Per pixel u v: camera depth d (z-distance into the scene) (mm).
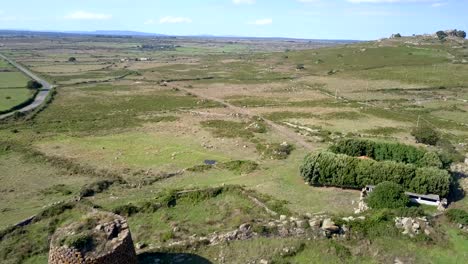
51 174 44250
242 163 46719
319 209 33344
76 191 38875
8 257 26297
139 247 26859
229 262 24938
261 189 38344
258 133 63906
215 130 66250
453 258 25016
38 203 36125
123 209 32812
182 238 28094
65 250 19828
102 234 21094
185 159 50219
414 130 60688
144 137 61531
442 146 54469
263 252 25719
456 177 40375
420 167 37062
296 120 74938
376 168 36969
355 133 64375
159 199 34688
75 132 64188
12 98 91688
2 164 47625
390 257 25188
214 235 27594
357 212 31250
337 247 25953
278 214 31922
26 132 63438
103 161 49000
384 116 78812
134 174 44219
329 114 80562
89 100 95750
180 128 67812
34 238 28891
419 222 27688
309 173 39062
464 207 33000
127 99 97812
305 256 25516
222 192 36781
